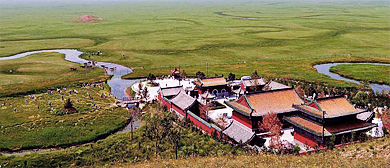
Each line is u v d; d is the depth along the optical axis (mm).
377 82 155000
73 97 130750
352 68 179875
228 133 83938
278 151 71688
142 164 69812
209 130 90312
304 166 56625
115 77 170000
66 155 80688
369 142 67750
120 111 115312
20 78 162500
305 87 134000
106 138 92562
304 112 81188
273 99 95688
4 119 105250
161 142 86062
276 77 159375
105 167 71375
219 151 75938
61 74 172625
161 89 122562
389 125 84125
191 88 139125
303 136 81312
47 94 134500
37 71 178000
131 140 89000
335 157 61188
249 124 91750
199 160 66750
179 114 107000
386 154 57750
